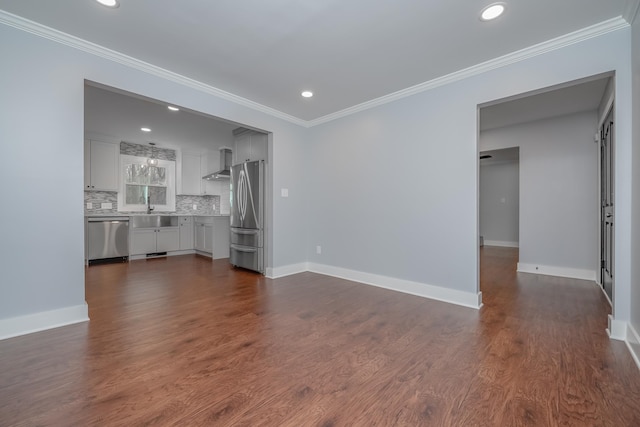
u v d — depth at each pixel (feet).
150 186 20.06
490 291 10.84
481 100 8.87
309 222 14.37
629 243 6.64
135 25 6.97
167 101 9.30
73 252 7.61
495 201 23.82
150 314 8.35
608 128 10.30
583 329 7.29
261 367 5.55
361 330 7.30
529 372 5.35
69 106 7.47
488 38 7.45
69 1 6.14
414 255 10.52
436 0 6.10
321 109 12.67
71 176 7.54
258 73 9.39
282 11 6.46
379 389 4.88
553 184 13.58
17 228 6.84
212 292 10.66
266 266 13.42
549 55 7.65
